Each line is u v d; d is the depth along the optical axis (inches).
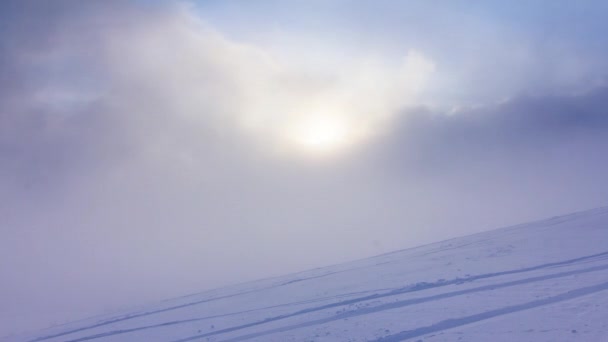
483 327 453.4
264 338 564.4
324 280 1001.5
